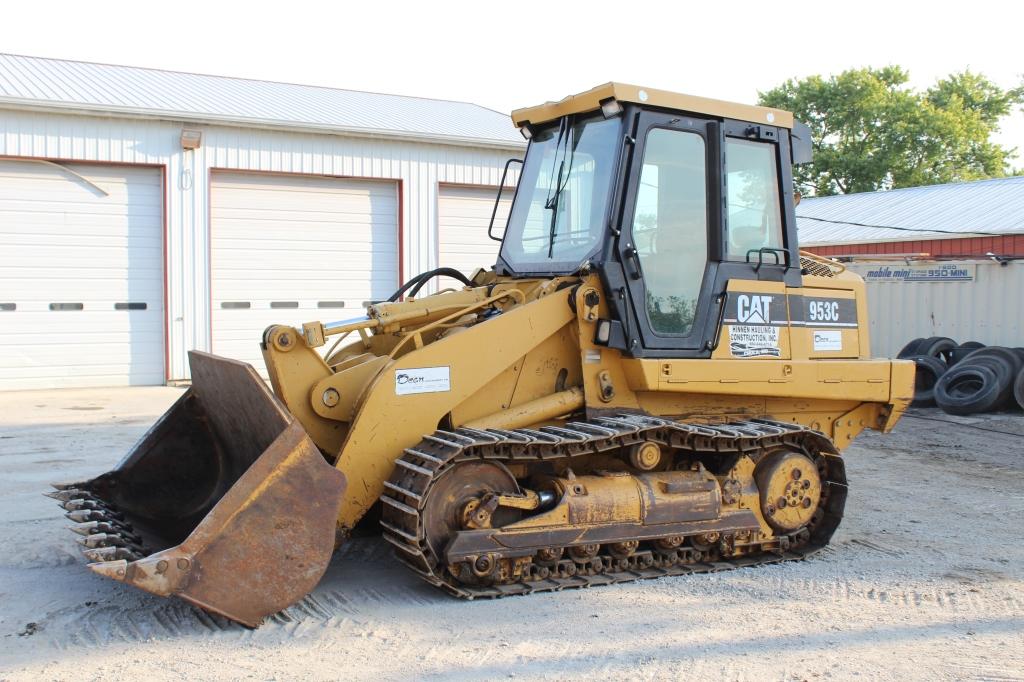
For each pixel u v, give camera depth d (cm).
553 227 614
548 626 479
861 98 4259
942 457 1001
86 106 1367
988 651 453
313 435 546
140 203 1434
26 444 966
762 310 618
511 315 554
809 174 4300
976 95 4697
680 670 425
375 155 1591
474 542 508
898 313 1553
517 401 567
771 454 616
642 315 570
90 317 1413
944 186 2211
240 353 1516
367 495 516
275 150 1512
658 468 599
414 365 527
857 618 500
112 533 504
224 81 1834
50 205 1379
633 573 562
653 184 581
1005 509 766
